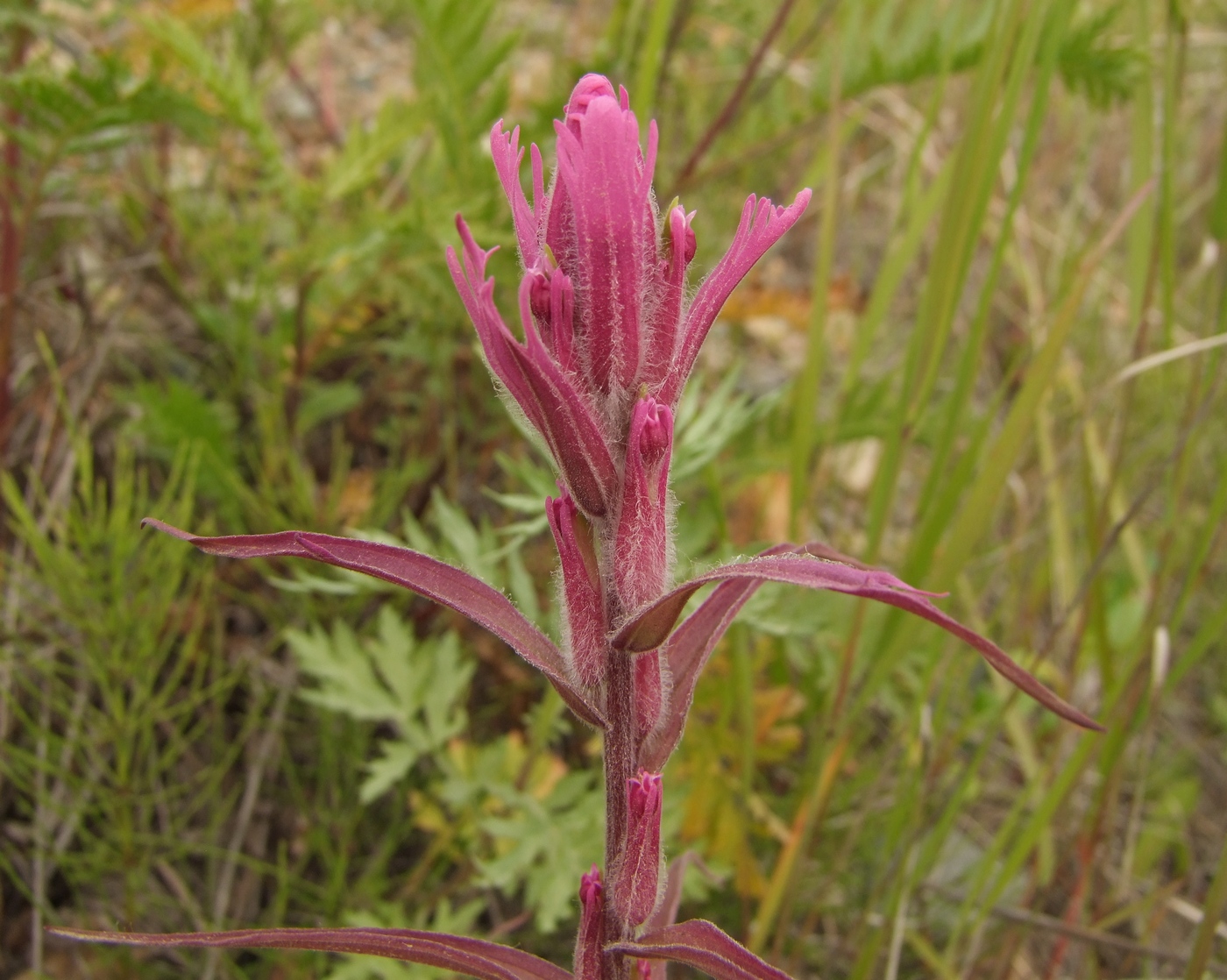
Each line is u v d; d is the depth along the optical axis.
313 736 0.30
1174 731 0.35
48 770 0.25
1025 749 0.29
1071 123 0.49
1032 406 0.21
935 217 0.43
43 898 0.26
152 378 0.36
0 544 0.31
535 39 0.49
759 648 0.28
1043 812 0.23
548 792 0.28
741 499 0.34
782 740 0.27
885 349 0.44
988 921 0.29
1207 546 0.23
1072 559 0.32
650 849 0.14
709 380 0.40
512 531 0.22
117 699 0.24
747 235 0.13
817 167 0.36
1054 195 0.48
